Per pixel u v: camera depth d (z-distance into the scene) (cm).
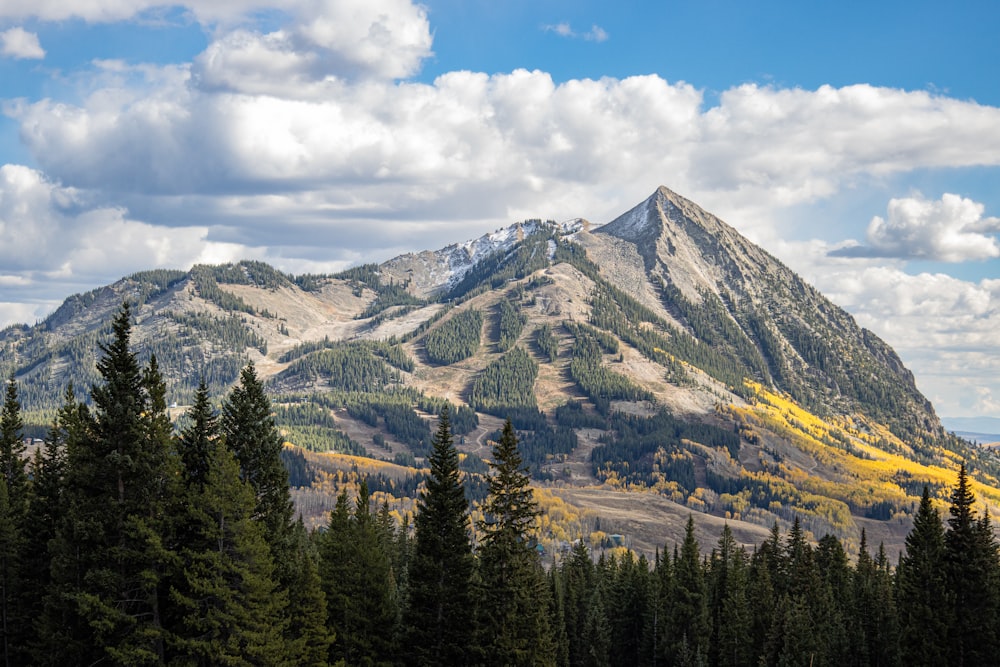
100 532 5928
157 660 5969
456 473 7781
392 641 7719
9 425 8538
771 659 11281
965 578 9656
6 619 7025
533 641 7512
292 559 7056
